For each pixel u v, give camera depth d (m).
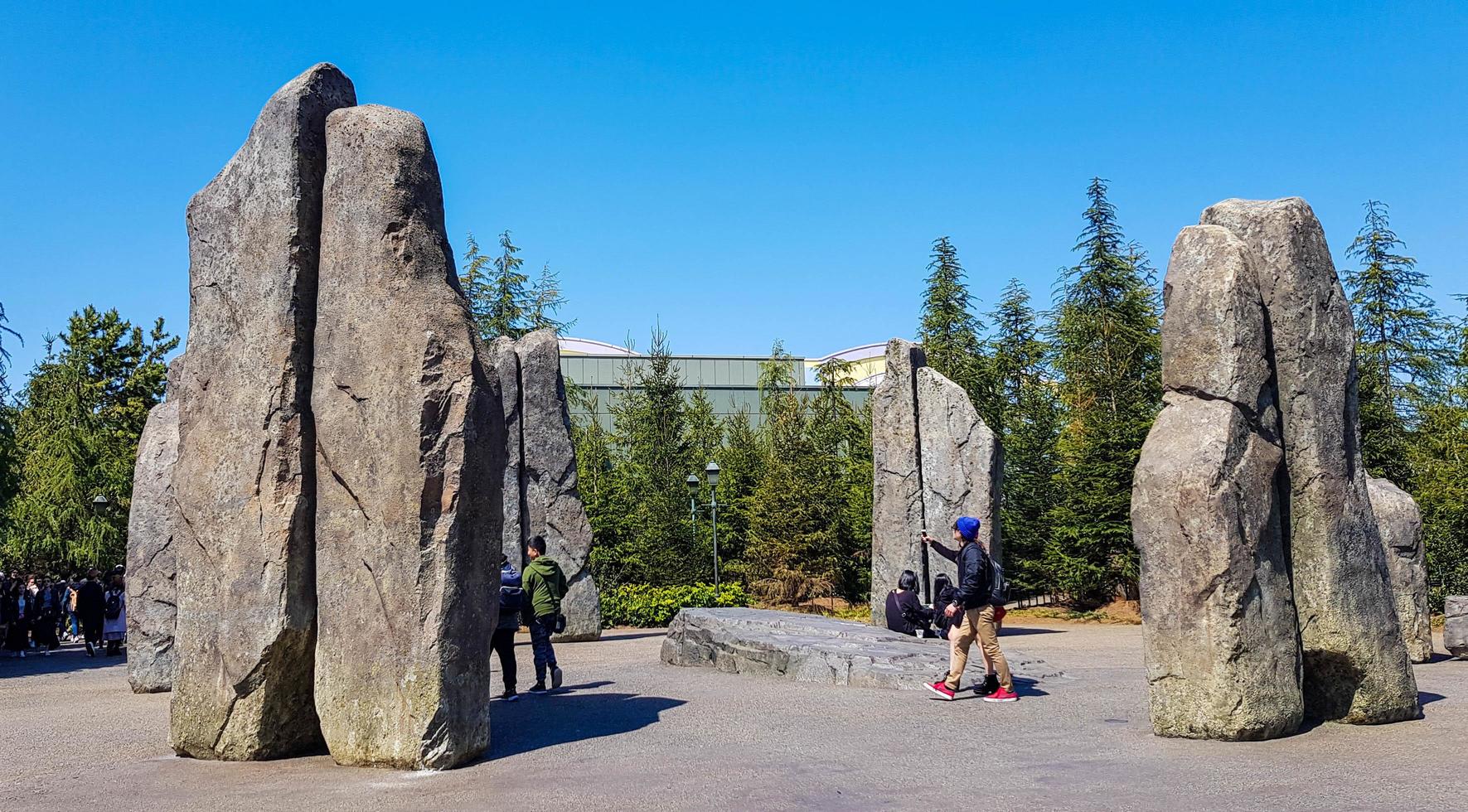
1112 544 28.59
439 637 7.92
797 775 7.47
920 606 16.45
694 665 15.11
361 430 8.34
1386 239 32.19
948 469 19.81
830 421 36.94
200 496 8.88
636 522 32.53
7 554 34.97
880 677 12.23
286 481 8.59
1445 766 7.18
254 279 8.91
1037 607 30.19
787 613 16.78
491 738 9.19
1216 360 8.59
